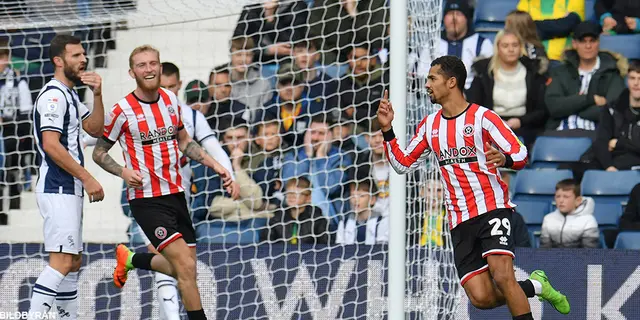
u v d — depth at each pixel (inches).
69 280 868.0
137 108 812.0
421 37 951.6
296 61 1184.2
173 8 1074.1
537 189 1200.2
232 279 997.2
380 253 989.2
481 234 757.3
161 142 818.2
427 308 937.5
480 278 770.2
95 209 1200.2
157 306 999.0
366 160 1130.7
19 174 1188.5
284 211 1109.1
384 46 1166.3
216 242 1099.9
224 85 1175.0
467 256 770.2
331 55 1174.3
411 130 954.7
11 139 1188.5
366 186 1120.8
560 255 1004.6
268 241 1053.8
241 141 1128.2
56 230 813.9
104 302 999.6
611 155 1199.6
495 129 743.7
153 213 812.0
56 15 1075.3
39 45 1146.7
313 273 992.2
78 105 842.2
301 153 1141.7
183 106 945.5
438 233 973.2
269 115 1165.1
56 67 831.7
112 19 1082.1
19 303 994.7
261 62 1152.2
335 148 1139.9
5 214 1175.0
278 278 994.7
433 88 759.1
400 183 848.9
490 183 754.8
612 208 1178.6
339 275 991.6
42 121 803.4
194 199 1106.1
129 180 789.9
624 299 995.9
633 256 995.9
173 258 807.1
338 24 1167.0
